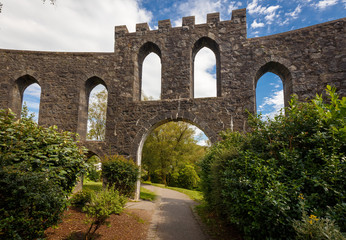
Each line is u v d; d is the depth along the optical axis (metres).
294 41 9.12
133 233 4.89
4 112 3.70
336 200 2.83
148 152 17.44
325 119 3.58
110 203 4.27
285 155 3.39
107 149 9.88
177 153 18.80
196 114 9.42
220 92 9.74
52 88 10.58
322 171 3.03
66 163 4.01
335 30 8.80
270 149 4.00
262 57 9.27
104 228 4.76
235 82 9.34
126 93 10.30
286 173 3.47
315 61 8.79
